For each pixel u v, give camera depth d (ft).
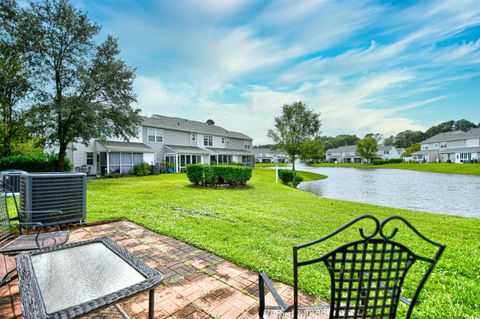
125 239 12.78
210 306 7.07
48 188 13.64
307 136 80.23
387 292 4.45
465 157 130.93
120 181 46.68
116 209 19.71
